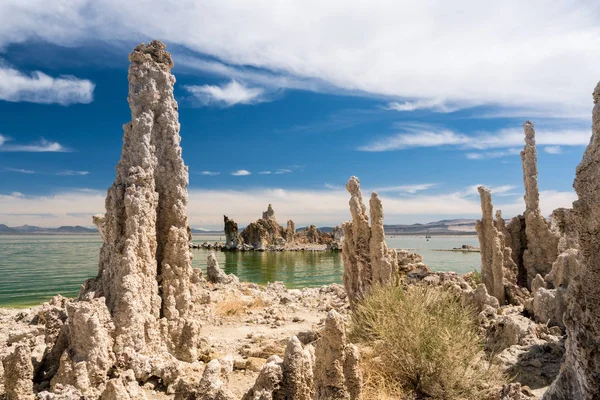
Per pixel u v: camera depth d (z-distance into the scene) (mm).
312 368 7070
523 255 17391
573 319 5324
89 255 74062
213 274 26109
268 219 107500
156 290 11031
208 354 11266
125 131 11586
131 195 10555
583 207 5121
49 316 9555
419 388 8938
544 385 8352
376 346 10172
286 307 19203
